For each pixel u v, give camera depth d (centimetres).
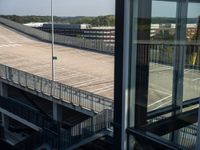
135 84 558
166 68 526
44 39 5338
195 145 461
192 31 484
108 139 1389
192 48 483
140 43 548
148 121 541
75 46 4500
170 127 509
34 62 3475
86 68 3102
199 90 469
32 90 2416
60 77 2750
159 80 536
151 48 543
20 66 3266
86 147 1509
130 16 545
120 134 580
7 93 2830
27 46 4697
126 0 539
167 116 520
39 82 2369
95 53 3975
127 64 557
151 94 543
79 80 2630
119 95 574
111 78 2680
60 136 1530
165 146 503
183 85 499
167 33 520
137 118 561
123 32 553
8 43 5031
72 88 2081
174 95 514
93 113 1844
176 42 507
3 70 2788
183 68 501
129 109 568
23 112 2386
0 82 2814
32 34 5847
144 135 539
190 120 477
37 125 2194
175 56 511
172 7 508
